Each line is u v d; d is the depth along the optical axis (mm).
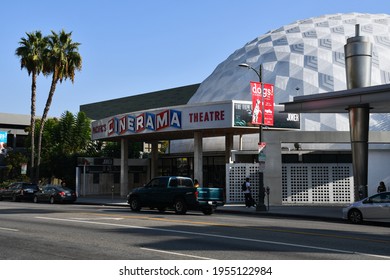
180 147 44125
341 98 24453
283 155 35438
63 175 47781
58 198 34219
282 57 41844
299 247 11297
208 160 41375
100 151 52562
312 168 31203
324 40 42281
